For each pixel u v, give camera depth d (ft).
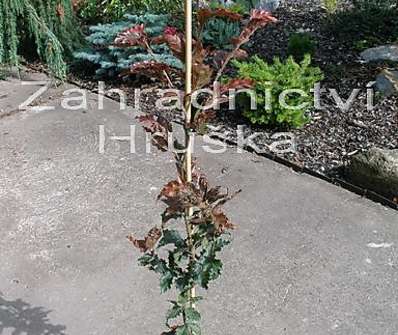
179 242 6.30
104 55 16.40
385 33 18.08
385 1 18.86
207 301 8.89
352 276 9.41
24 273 9.50
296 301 8.92
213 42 16.93
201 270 6.10
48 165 12.53
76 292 9.10
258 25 5.77
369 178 11.44
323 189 11.69
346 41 17.80
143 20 16.26
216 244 6.23
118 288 9.18
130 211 11.03
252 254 9.89
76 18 18.01
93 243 10.19
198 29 5.78
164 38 5.83
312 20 19.66
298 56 16.43
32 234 10.43
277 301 8.92
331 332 8.36
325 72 16.02
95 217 10.87
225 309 8.76
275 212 10.96
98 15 19.15
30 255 9.91
